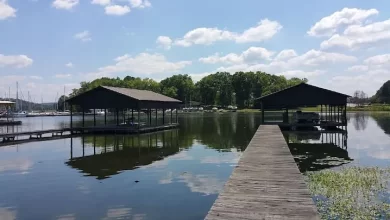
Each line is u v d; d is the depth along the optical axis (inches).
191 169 555.8
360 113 2997.0
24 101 5017.2
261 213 231.8
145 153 753.6
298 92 1283.2
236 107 4229.8
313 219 219.9
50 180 491.8
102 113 3887.8
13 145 942.4
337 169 534.0
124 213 340.5
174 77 4645.7
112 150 813.2
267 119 2170.3
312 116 1316.4
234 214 230.1
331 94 1255.5
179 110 4274.1
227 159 650.8
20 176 522.6
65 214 340.8
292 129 1269.7
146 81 4301.2
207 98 4446.4
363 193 387.9
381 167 546.0
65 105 4616.1
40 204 374.6
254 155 469.1
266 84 4261.8
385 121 1875.0
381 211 325.1
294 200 260.5
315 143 904.3
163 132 1315.2
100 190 429.7
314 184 431.5
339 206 341.1
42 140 1066.7
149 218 326.0
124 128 1282.0
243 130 1346.0
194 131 1342.3
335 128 1336.1
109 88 1326.3
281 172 358.6
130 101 1304.1
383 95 4192.9
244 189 292.5
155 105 1493.6
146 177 500.1
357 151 744.3
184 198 388.8
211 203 369.1
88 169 573.0
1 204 376.8
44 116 3595.0
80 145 925.8
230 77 4618.6
